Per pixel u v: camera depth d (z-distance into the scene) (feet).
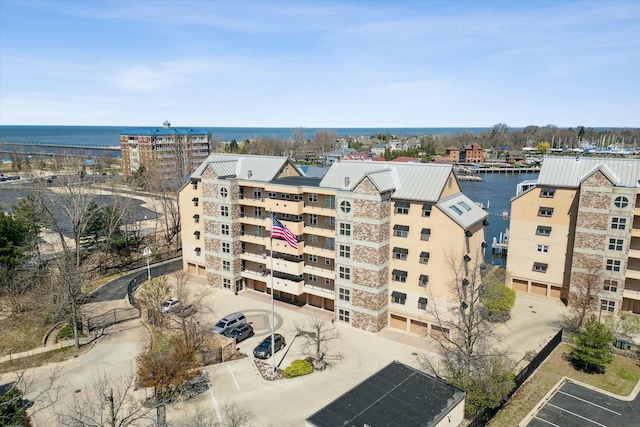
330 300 205.57
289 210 196.54
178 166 442.91
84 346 167.12
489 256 310.24
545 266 213.66
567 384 145.18
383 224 173.78
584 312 184.96
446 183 174.29
